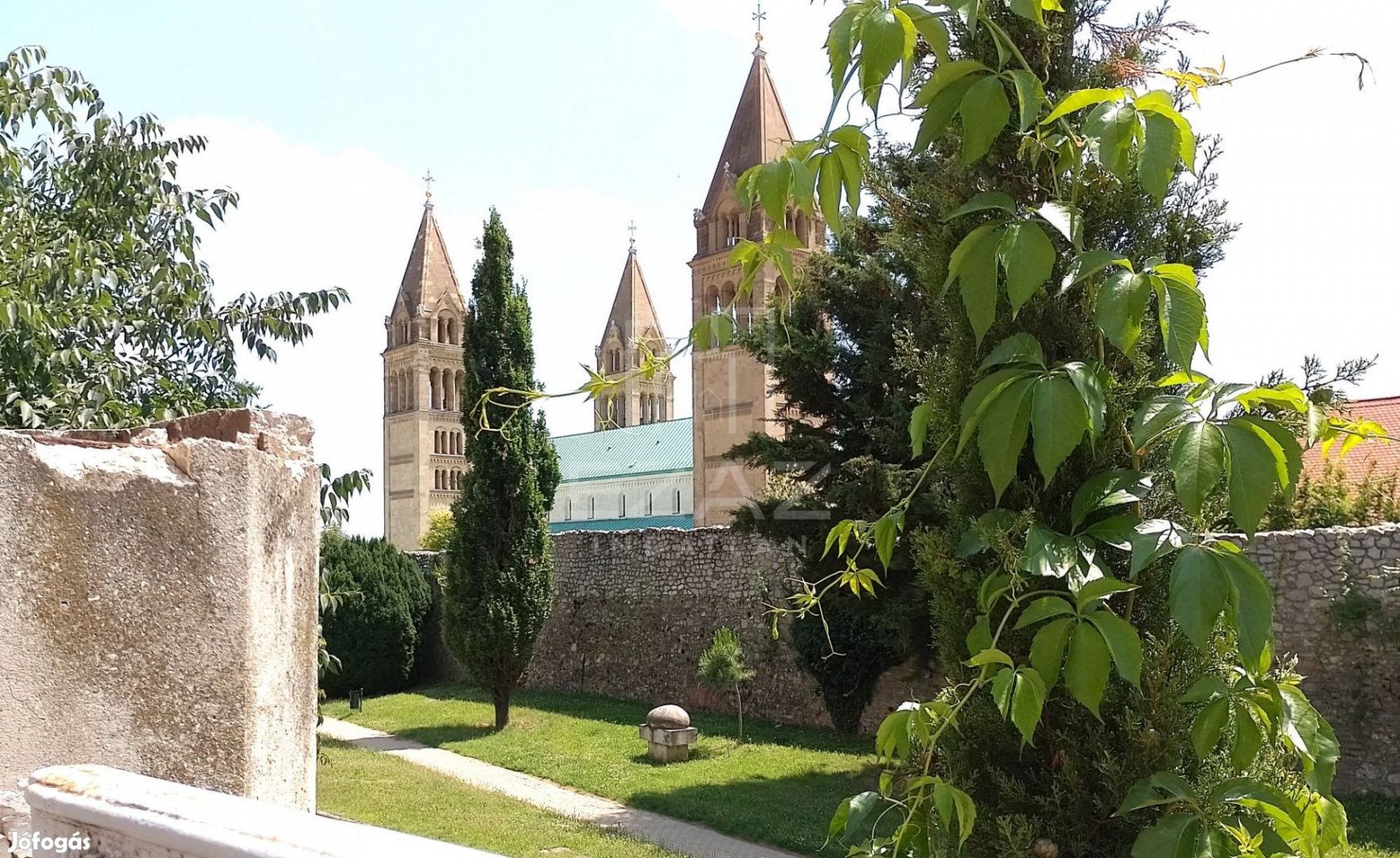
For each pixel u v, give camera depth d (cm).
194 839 156
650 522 5409
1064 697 197
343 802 1105
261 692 261
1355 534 1062
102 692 231
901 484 988
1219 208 394
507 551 1759
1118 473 163
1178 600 132
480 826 995
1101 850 192
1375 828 923
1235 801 150
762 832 981
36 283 628
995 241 144
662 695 1920
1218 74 157
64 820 186
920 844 174
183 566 244
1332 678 1056
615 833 991
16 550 222
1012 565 164
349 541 2272
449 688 2248
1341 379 376
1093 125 141
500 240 1792
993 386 147
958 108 153
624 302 6188
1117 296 138
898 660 1452
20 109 687
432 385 6906
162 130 817
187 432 297
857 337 1200
